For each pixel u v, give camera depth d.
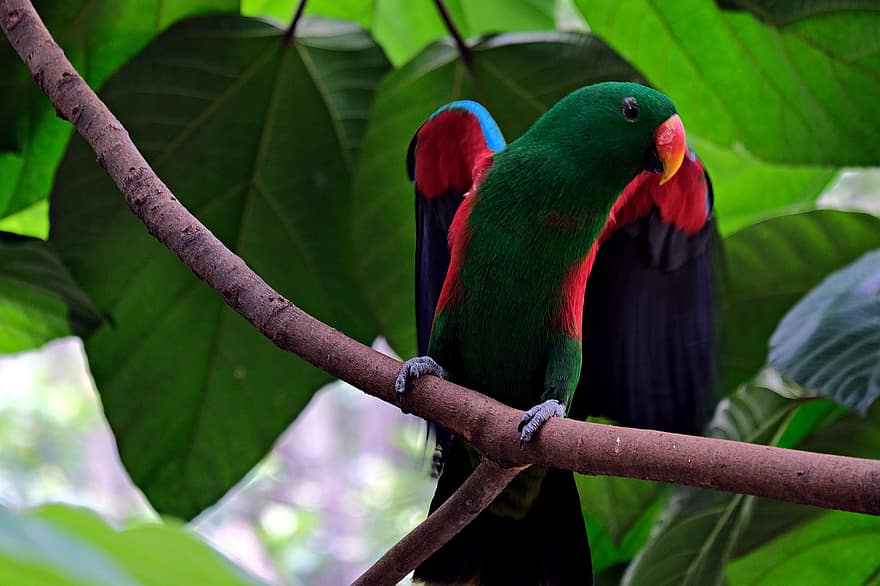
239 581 1.91
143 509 19.30
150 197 3.66
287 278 5.87
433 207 4.89
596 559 5.91
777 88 5.84
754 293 6.04
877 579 5.37
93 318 5.49
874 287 5.19
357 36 5.98
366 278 5.57
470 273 4.24
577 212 4.18
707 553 5.20
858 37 5.48
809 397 5.35
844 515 5.24
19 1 4.14
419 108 5.57
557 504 4.25
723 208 7.12
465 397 3.49
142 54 5.59
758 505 5.21
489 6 6.57
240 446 5.80
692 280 4.67
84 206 5.36
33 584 1.54
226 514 19.58
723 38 5.79
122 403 5.67
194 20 5.65
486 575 4.24
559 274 4.18
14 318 5.60
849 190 11.15
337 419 20.69
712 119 6.07
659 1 5.77
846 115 5.75
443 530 3.63
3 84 5.46
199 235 3.59
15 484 18.44
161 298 5.61
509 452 3.36
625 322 4.73
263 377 5.77
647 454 2.95
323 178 5.84
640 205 4.58
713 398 4.70
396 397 3.54
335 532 19.69
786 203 7.03
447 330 4.31
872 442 5.15
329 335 3.53
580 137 4.19
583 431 3.18
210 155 5.74
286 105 5.81
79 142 5.27
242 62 5.73
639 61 6.05
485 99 5.62
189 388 5.73
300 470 20.25
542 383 4.32
